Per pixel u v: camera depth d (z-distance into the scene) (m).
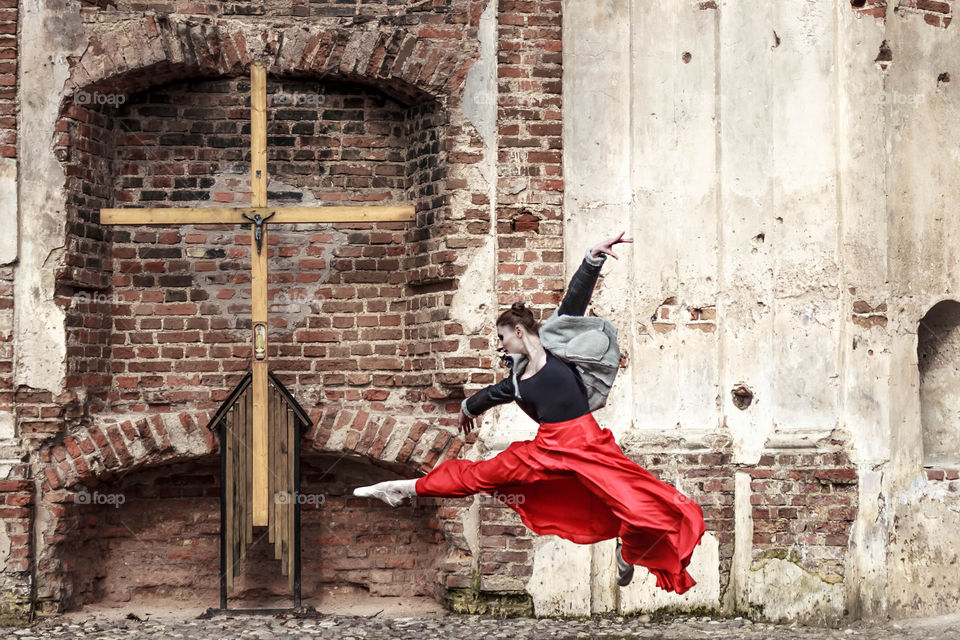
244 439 6.99
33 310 7.00
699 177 7.39
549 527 5.66
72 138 7.11
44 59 7.08
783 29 7.43
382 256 7.61
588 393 5.64
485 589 7.12
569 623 7.00
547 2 7.35
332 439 7.31
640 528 5.37
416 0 7.38
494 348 7.22
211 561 7.54
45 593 6.97
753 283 7.36
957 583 7.49
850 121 7.39
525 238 7.27
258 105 6.78
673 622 7.09
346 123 7.64
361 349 7.55
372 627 6.80
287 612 7.07
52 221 7.03
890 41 7.52
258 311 6.80
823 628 7.04
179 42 7.20
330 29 7.27
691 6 7.43
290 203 7.57
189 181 7.52
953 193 7.73
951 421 7.87
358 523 7.64
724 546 7.24
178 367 7.42
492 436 7.20
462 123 7.27
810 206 7.37
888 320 7.39
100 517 7.45
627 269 7.34
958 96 7.79
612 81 7.38
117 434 7.15
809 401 7.31
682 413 7.32
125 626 6.80
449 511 7.25
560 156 7.32
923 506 7.42
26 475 6.94
